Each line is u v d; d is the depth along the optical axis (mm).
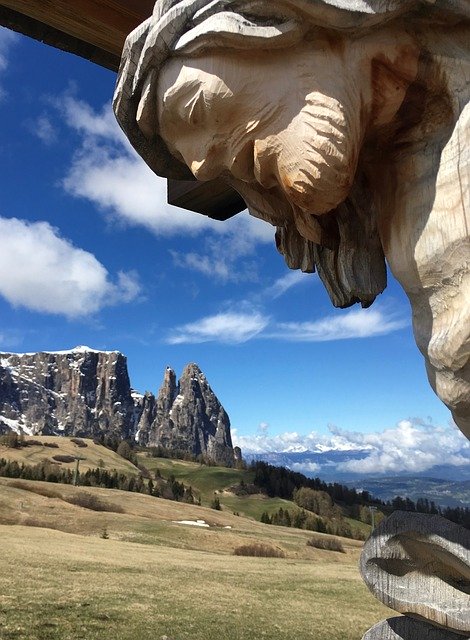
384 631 1319
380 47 1117
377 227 1334
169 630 10219
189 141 1237
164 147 1394
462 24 1143
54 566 17297
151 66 1187
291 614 12883
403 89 1145
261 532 50094
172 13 1112
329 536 55938
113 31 1914
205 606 13047
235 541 37156
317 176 1094
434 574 1277
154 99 1226
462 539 1192
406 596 1255
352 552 43969
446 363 1113
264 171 1189
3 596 11844
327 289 1451
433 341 1135
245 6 1079
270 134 1136
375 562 1285
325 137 1085
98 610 11398
